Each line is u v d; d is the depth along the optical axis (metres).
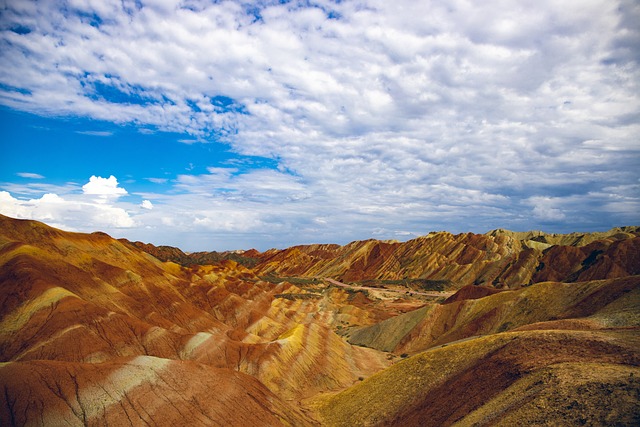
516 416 26.92
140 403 33.09
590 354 32.50
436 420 35.28
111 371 35.00
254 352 66.75
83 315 56.97
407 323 98.50
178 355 61.16
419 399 41.53
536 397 27.86
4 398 29.64
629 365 28.77
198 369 40.53
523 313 76.06
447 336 84.94
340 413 48.69
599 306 61.25
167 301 84.69
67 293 60.25
